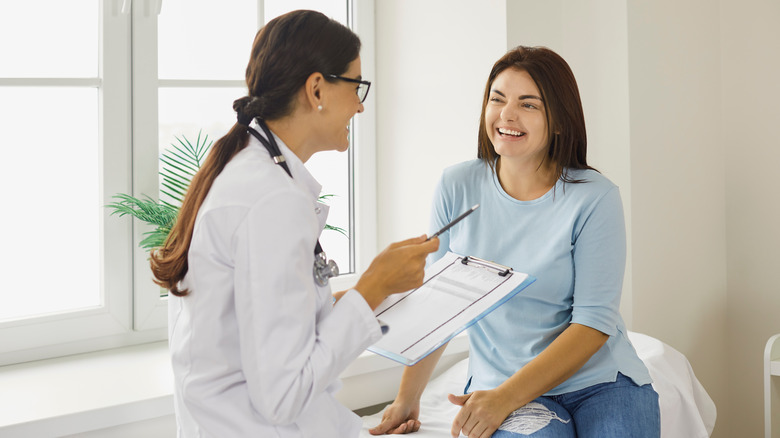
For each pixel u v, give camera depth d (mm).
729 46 2408
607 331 1357
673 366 1731
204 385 965
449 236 1595
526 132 1393
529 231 1452
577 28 2176
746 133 2387
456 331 1144
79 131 1825
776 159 2320
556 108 1395
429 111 2199
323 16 1036
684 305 2303
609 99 2117
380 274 1021
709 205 2383
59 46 1791
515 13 2000
